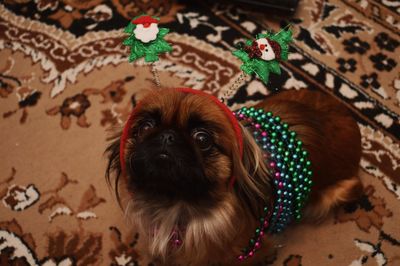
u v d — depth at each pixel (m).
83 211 1.90
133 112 1.29
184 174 1.21
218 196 1.33
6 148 2.06
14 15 2.49
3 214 1.90
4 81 2.25
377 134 2.07
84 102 2.18
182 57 2.30
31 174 2.00
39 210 1.91
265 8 2.39
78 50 2.34
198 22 2.42
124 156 1.35
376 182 1.96
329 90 2.20
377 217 1.88
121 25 2.43
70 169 2.01
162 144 1.19
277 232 1.77
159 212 1.43
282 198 1.46
